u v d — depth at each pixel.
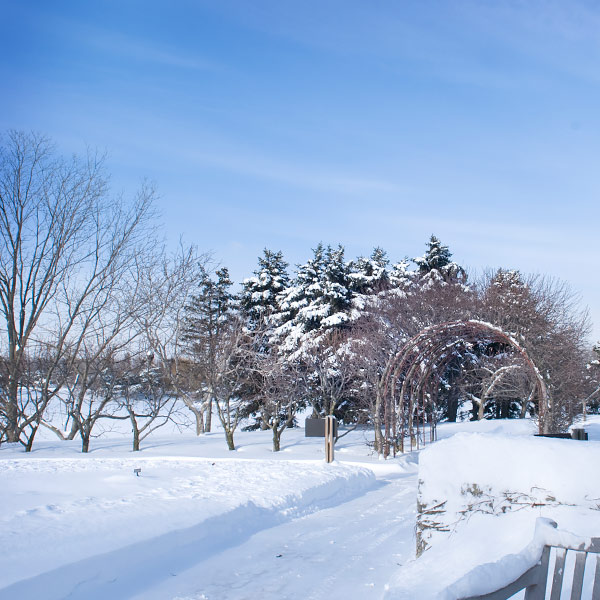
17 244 19.06
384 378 17.94
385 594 4.29
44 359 20.41
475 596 2.74
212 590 5.65
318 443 20.02
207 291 27.00
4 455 16.30
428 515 5.44
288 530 8.19
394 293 31.20
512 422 23.89
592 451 5.02
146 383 20.80
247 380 21.89
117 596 5.48
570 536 3.03
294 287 34.44
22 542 6.42
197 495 9.45
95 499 8.97
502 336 17.48
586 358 26.81
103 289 19.70
